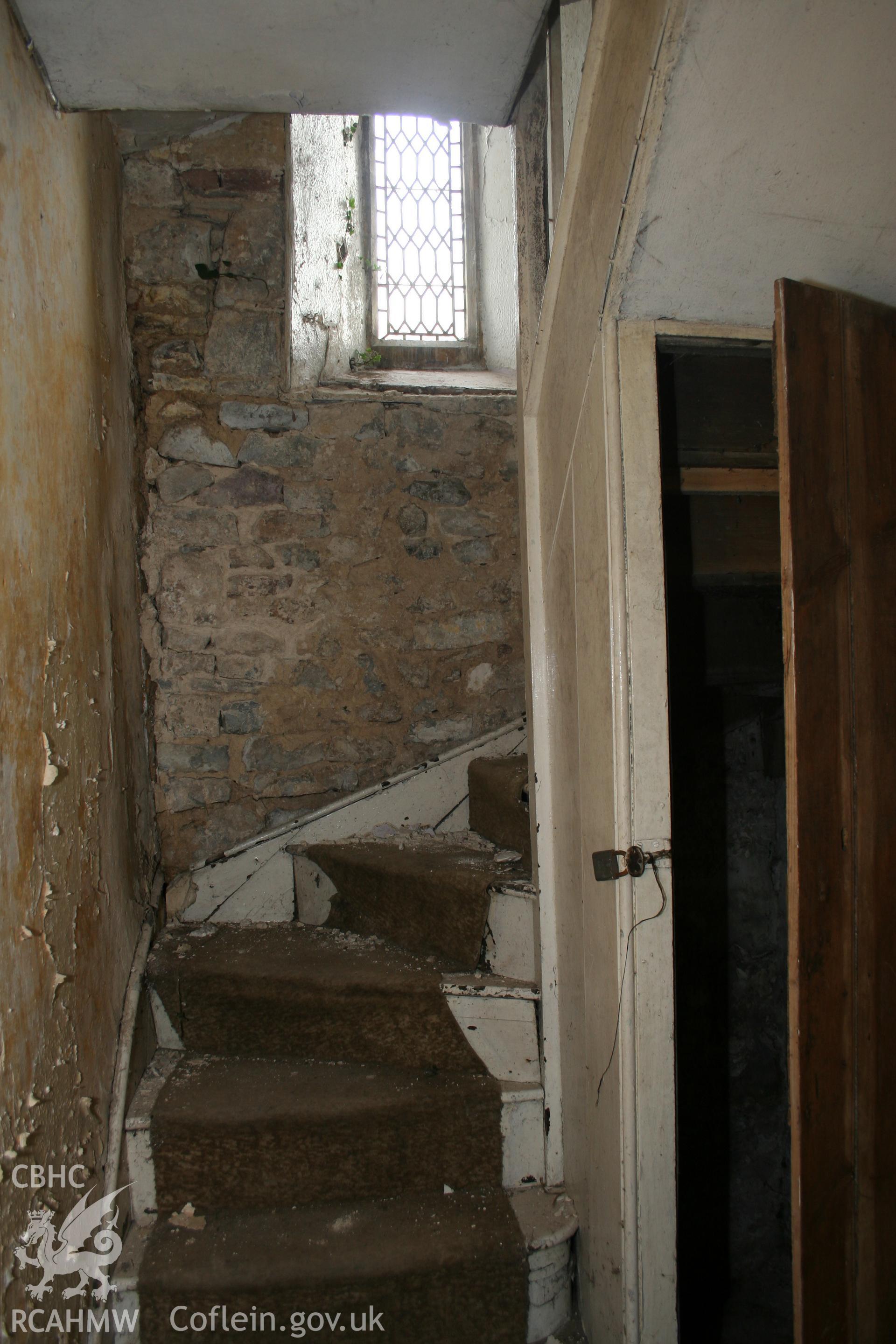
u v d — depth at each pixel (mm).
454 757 2549
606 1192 1542
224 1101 1788
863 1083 1364
